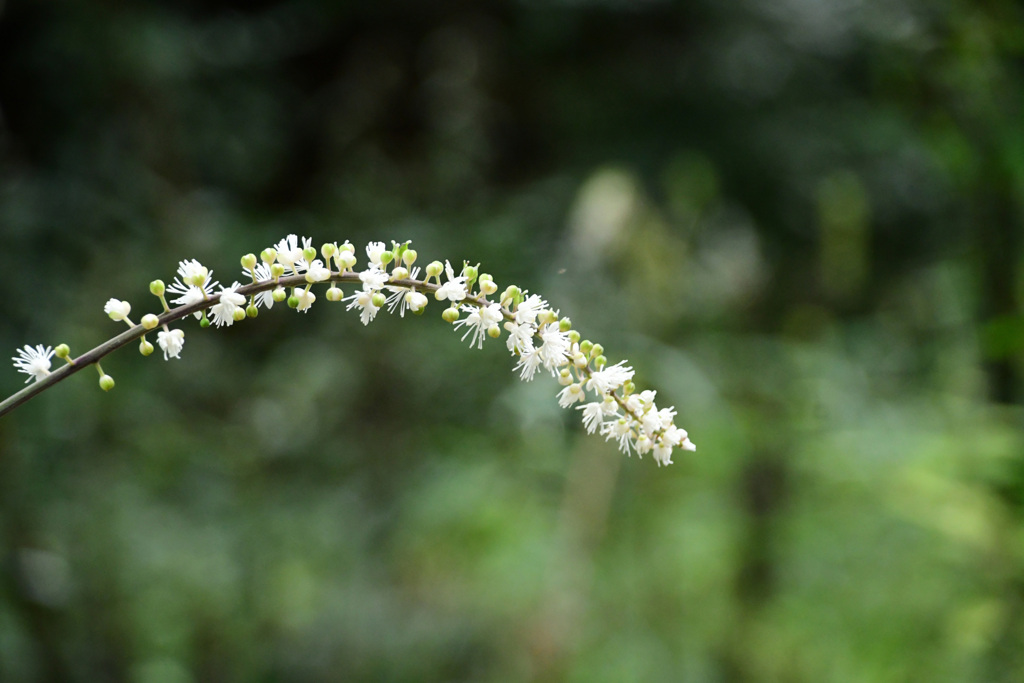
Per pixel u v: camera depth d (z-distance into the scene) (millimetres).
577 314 5238
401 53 8711
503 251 6621
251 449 6191
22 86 6832
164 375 6324
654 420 1940
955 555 4484
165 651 4895
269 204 8766
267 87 8656
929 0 4375
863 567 4938
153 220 6875
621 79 8172
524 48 8305
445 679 4527
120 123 7141
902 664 4348
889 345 7199
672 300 5652
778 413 5461
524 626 4617
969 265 4348
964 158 4008
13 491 4672
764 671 4594
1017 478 3713
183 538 5465
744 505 5078
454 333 6320
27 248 5648
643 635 4840
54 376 1651
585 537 4805
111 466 5434
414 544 5547
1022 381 3912
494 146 8461
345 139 8414
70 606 4645
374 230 6891
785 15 7594
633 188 5574
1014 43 3797
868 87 7590
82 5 6855
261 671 4754
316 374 6262
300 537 5625
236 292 1750
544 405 5207
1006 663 3730
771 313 7602
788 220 7984
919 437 5051
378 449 6055
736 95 7926
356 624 4781
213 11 8469
